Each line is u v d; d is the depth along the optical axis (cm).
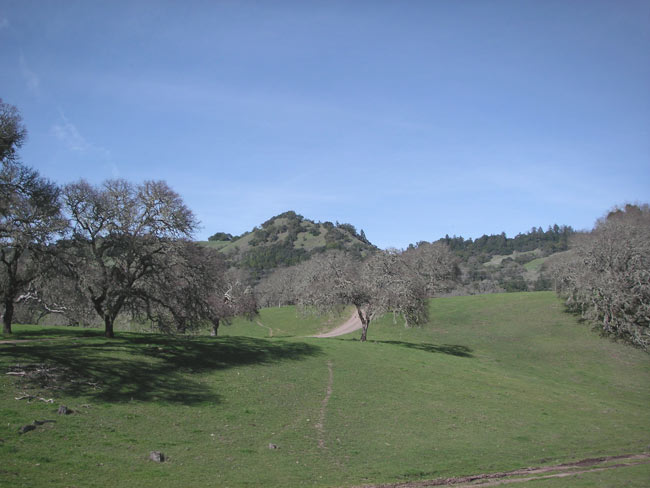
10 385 2562
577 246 8369
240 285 7975
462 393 4138
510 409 3803
